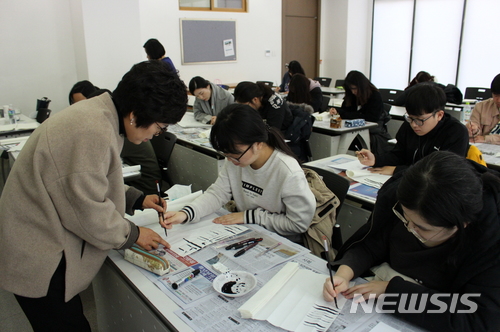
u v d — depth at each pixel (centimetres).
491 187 84
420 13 784
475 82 734
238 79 724
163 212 139
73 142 97
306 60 862
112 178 111
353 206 194
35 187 98
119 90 103
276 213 156
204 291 104
